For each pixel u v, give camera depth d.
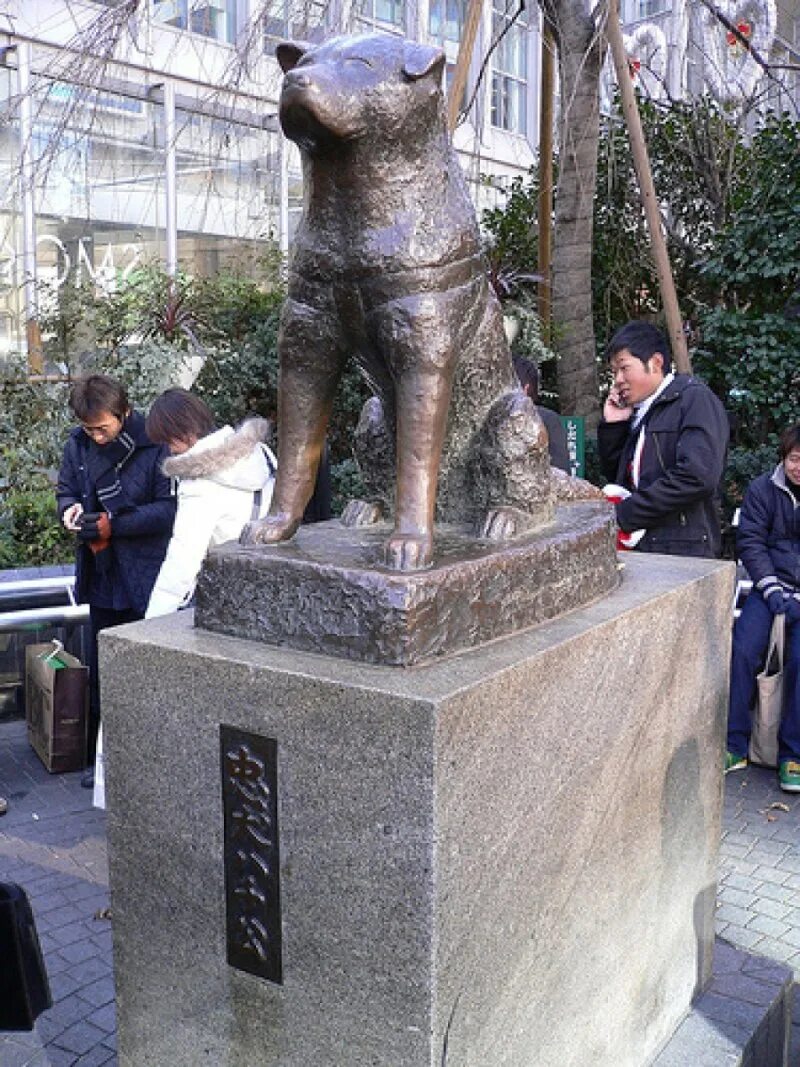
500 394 1.81
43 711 3.76
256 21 4.62
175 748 1.56
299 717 1.40
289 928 1.46
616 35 4.70
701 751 2.07
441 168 1.57
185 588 2.52
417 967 1.34
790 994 2.25
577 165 5.84
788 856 3.13
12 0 6.39
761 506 3.81
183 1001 1.63
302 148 1.53
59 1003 2.35
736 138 6.93
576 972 1.66
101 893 2.86
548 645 1.51
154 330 6.98
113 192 7.70
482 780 1.37
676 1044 1.99
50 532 5.40
